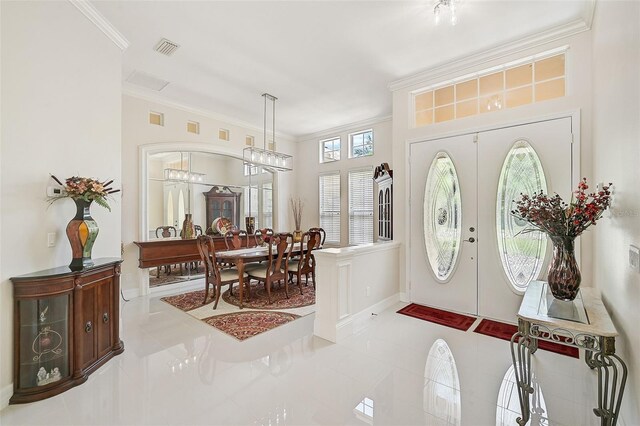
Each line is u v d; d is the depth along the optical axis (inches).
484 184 142.0
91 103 110.7
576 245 115.6
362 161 250.1
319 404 80.5
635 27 57.6
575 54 118.5
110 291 106.3
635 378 58.9
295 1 104.5
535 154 128.3
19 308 83.2
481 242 142.9
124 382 91.0
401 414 76.6
